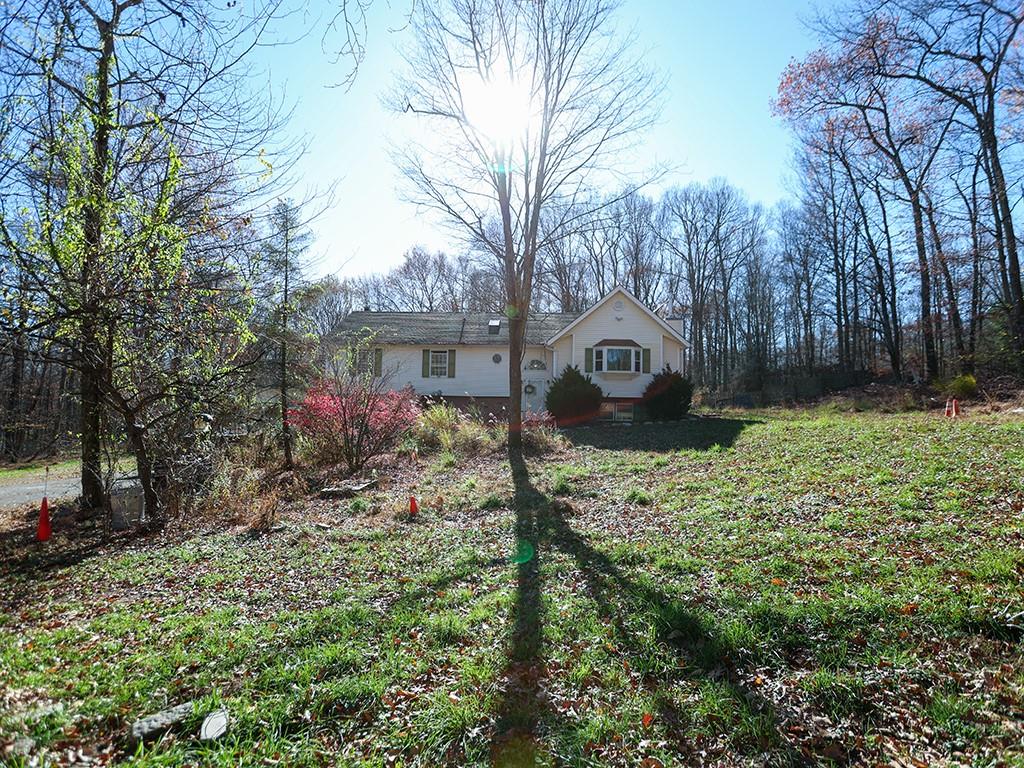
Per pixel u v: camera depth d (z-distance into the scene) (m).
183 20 4.84
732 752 2.90
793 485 7.95
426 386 25.44
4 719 3.19
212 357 8.30
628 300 24.28
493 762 2.88
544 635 4.18
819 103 24.12
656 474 10.23
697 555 5.64
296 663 3.90
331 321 30.67
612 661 3.78
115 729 3.25
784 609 4.14
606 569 5.53
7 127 5.39
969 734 2.87
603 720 3.15
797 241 40.34
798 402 27.69
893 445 9.65
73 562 7.06
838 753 2.83
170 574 6.27
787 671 3.52
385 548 6.87
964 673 3.31
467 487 10.38
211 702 3.40
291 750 3.01
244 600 5.36
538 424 15.91
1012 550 4.74
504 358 25.44
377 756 2.97
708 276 45.75
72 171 6.09
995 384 18.89
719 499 7.79
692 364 48.59
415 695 3.48
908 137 23.59
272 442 14.19
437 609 4.78
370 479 11.66
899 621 3.86
